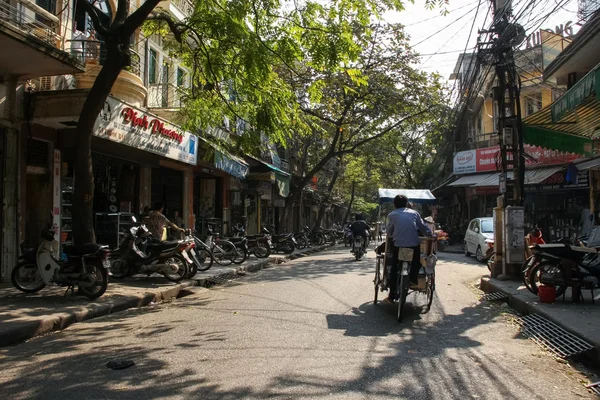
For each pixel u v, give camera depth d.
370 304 7.88
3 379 4.12
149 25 11.26
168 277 9.80
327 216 51.12
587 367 4.74
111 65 7.97
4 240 9.00
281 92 9.95
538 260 7.95
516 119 10.41
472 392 3.91
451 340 5.62
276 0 8.72
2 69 8.66
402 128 23.16
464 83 17.84
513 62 10.34
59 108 9.20
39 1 9.63
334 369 4.43
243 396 3.73
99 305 7.10
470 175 23.84
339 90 18.47
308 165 29.56
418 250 7.02
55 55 8.12
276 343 5.35
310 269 13.53
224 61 9.68
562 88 14.85
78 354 4.91
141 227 10.00
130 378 4.14
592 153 11.93
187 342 5.39
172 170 16.48
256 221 25.27
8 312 6.43
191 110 11.22
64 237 10.59
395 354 4.96
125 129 10.45
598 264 7.45
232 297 8.67
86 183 7.95
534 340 5.66
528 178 17.70
